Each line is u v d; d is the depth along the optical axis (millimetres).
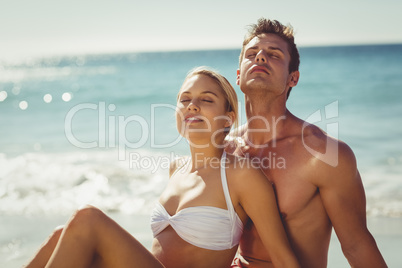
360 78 26672
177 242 3162
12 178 9688
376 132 13000
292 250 3107
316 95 21328
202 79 3406
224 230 3143
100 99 24906
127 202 7871
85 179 9352
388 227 6281
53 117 19641
